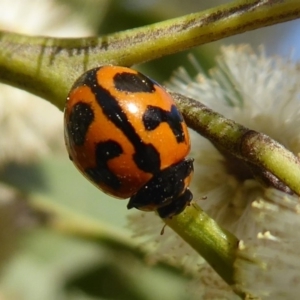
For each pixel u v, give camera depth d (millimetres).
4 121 57
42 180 58
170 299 59
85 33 57
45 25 56
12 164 57
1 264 59
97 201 57
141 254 57
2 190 57
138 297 60
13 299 59
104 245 57
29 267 60
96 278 62
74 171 58
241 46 45
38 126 57
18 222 58
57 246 61
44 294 61
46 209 57
